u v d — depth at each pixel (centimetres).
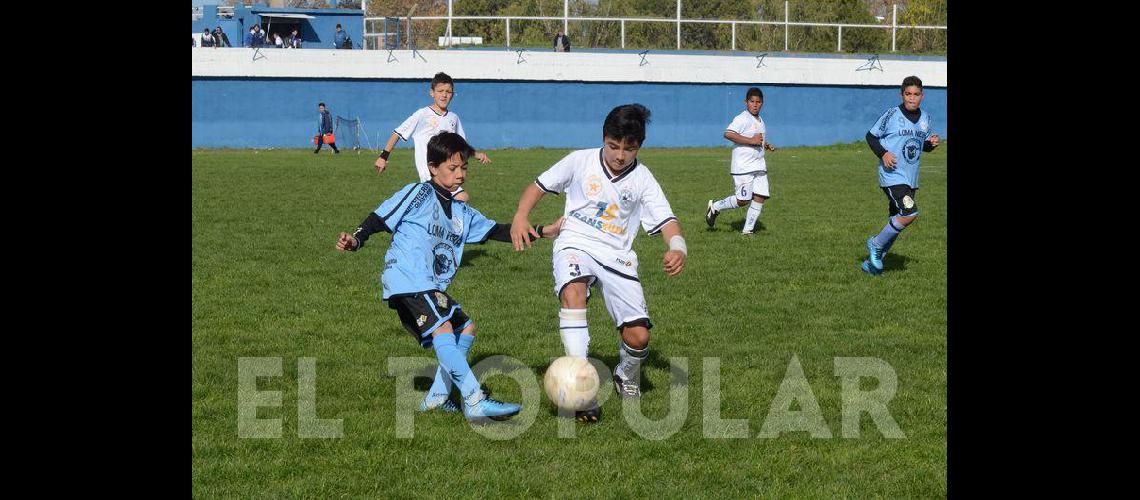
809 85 3897
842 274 1009
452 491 461
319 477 475
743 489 466
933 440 524
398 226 567
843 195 1844
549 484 469
